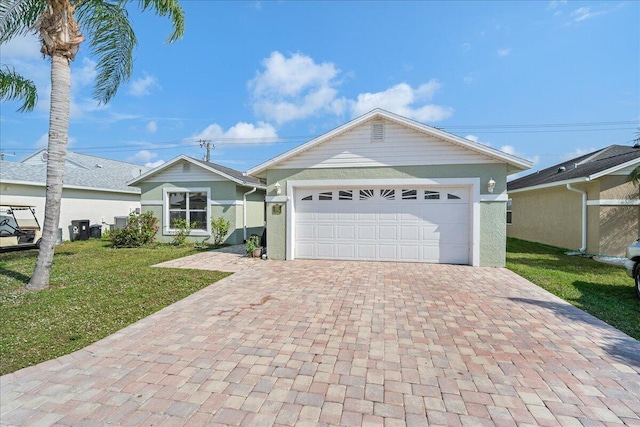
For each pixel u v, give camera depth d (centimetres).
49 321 454
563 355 354
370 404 267
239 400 272
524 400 273
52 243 643
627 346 377
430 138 879
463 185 872
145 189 1508
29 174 1473
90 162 2302
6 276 736
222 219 1412
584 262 948
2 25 634
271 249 976
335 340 393
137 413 255
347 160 923
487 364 334
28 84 869
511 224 1761
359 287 645
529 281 698
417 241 909
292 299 563
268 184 970
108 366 329
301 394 280
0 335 405
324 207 960
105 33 765
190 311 499
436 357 349
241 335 408
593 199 1090
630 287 664
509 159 825
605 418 250
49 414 254
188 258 1009
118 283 670
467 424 243
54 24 617
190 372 317
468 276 743
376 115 890
